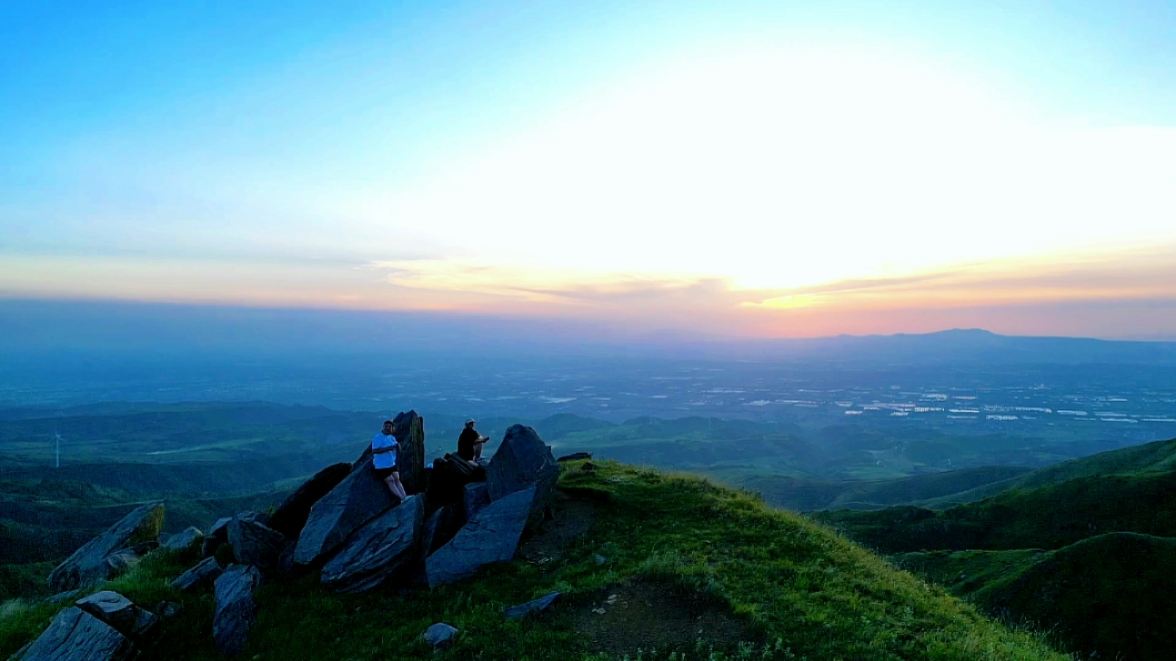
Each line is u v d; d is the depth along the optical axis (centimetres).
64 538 17538
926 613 1811
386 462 2369
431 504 2539
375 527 2183
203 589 2153
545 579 2014
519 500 2314
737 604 1720
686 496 2844
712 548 2205
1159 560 5388
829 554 2217
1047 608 5328
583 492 2814
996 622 2044
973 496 17725
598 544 2302
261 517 2528
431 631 1703
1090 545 5834
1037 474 16075
